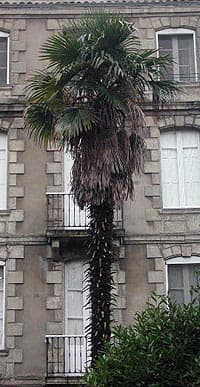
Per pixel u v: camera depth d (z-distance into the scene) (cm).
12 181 2305
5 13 2483
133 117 1719
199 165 2344
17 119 2364
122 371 1254
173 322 1291
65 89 1766
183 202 2308
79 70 1741
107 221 1667
